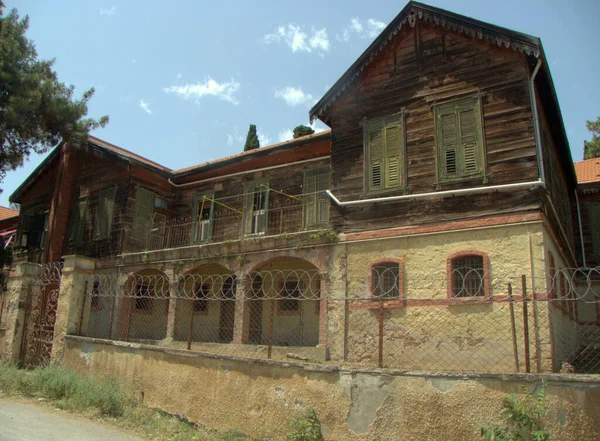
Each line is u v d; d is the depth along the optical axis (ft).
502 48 40.60
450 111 41.98
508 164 38.19
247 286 48.44
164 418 33.81
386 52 46.80
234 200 62.75
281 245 46.98
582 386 22.09
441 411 24.43
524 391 22.93
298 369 28.91
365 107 46.98
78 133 62.80
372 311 40.57
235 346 46.34
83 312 46.98
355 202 44.14
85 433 28.76
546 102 43.93
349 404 26.73
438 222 39.73
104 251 63.93
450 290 37.35
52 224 70.54
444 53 43.57
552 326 33.96
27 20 61.98
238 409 30.66
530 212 36.04
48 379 38.86
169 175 67.10
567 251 51.57
